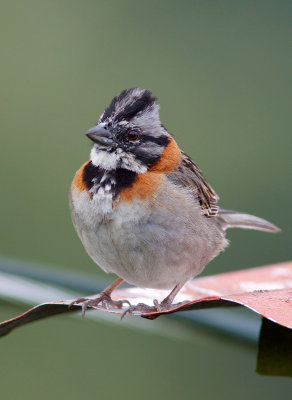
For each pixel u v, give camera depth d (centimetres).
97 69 1309
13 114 1290
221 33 1308
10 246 1212
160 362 1160
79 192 742
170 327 625
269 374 498
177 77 1298
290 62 1288
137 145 755
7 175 1253
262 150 1253
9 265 661
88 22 1331
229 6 1309
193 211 746
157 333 657
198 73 1298
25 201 1236
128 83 1299
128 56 1309
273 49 1294
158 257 726
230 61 1298
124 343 1154
